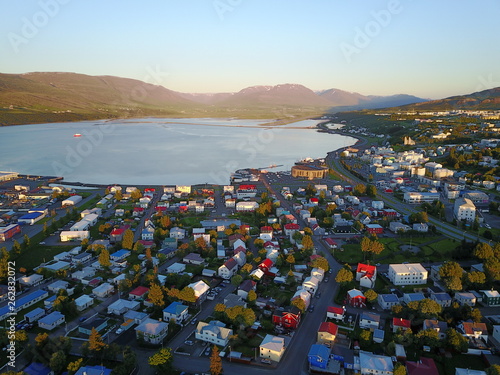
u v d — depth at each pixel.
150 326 81.88
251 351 78.06
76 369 70.06
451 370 72.12
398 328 83.00
